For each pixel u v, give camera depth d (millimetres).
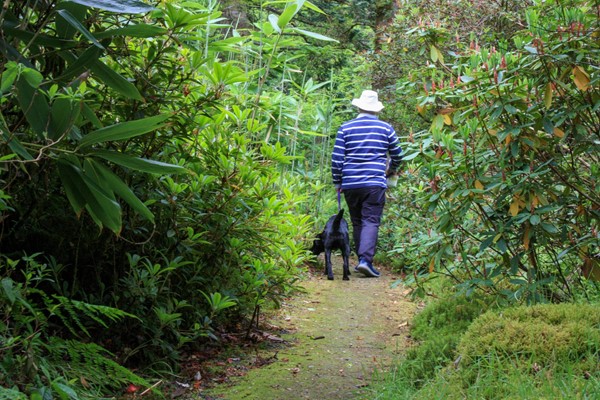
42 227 4000
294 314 6016
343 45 14312
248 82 5629
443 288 6328
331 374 4254
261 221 4906
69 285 4059
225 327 5148
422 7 7957
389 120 9906
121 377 3189
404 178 8102
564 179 4586
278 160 4848
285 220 5523
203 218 4488
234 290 4781
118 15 3861
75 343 2951
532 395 3010
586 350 3475
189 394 3773
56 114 2730
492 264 5156
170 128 4078
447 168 4688
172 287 4465
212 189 4574
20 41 3391
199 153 4801
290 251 5520
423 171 4848
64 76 2908
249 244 4828
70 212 3955
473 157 4555
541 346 3516
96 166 2840
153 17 3902
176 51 4027
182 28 4059
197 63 4008
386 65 9336
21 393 2391
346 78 12398
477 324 3898
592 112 4695
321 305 6438
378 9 11906
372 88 10086
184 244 4234
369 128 8164
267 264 4996
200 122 4504
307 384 4039
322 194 9508
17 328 2971
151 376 3883
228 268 4738
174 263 3896
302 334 5324
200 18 3963
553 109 4605
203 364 4309
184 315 4480
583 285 5078
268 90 7172
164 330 4227
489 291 5066
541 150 4680
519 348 3551
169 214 4160
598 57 4441
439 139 4660
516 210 4457
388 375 3832
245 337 4965
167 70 4207
